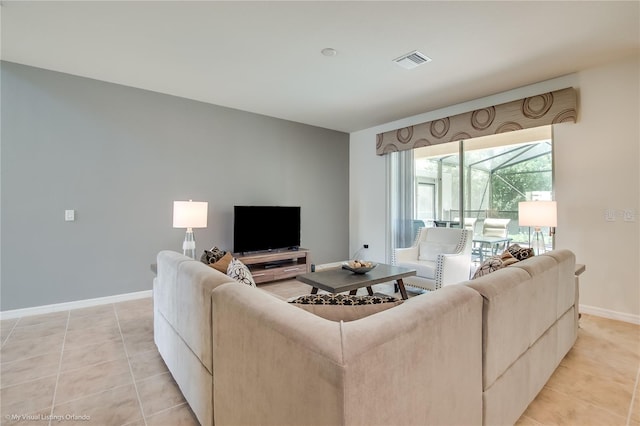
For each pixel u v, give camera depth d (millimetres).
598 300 3225
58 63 3141
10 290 3107
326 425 815
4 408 1745
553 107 3424
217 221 4410
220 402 1354
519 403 1593
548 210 3033
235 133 4570
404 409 949
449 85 3693
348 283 2822
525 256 2348
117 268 3664
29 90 3180
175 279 1869
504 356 1441
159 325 2273
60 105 3330
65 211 3363
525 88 3729
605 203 3184
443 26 2496
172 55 2973
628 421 1657
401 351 935
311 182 5469
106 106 3582
